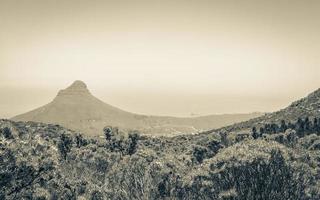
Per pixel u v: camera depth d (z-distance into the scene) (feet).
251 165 225.35
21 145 189.78
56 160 203.72
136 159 313.32
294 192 224.94
